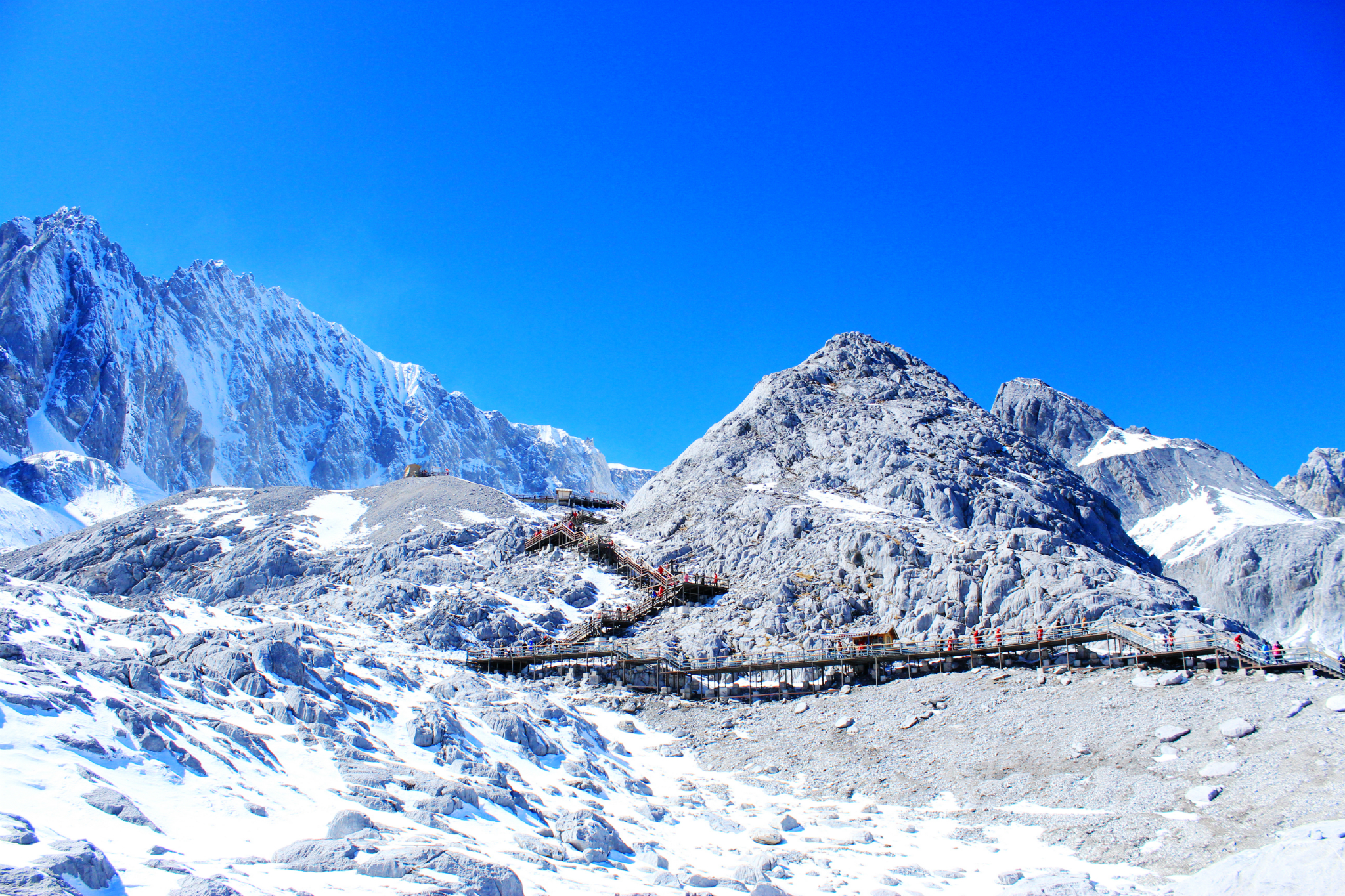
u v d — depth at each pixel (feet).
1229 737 132.05
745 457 367.66
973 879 96.02
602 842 89.97
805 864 98.68
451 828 76.18
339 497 445.37
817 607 243.19
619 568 298.35
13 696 60.39
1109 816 118.62
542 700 167.12
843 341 452.35
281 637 114.42
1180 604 225.35
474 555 328.90
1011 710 164.55
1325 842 59.88
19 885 33.22
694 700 204.64
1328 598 486.79
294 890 46.26
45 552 377.50
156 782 61.31
